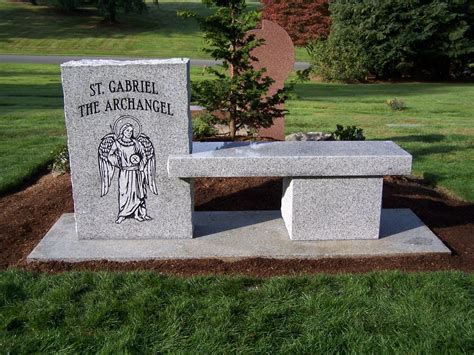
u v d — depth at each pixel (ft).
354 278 13.80
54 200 20.38
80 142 15.87
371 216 16.42
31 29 125.39
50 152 27.63
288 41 27.66
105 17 137.39
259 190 20.66
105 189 16.26
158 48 108.47
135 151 15.94
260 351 10.96
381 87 71.97
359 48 79.97
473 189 22.13
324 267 14.94
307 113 44.32
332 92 63.62
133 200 16.38
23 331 11.68
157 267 14.90
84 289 13.37
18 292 13.21
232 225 17.63
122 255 15.52
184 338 11.35
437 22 78.33
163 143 15.90
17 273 14.25
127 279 13.75
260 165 15.49
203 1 22.02
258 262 15.11
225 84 21.68
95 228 16.57
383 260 15.40
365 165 15.58
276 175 15.61
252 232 17.08
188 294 13.00
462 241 16.88
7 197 21.71
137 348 11.02
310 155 15.65
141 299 12.69
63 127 35.83
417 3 78.69
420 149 29.25
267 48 27.66
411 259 15.44
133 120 15.71
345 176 15.96
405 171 15.67
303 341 11.23
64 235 16.94
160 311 12.28
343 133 25.08
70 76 15.31
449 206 20.38
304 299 12.78
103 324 11.85
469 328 11.55
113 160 16.02
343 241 16.48
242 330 11.62
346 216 16.39
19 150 28.53
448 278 13.79
